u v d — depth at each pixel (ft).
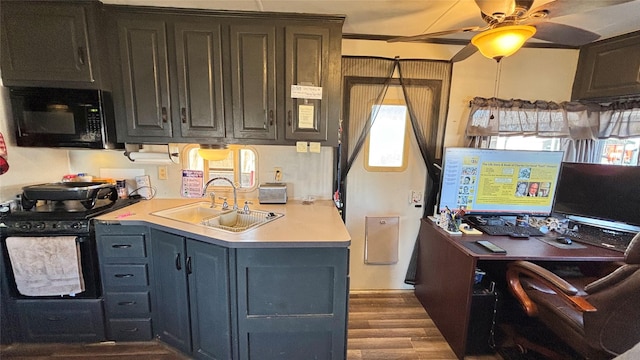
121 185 7.66
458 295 6.31
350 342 6.77
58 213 6.16
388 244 8.73
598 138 7.72
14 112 6.23
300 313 5.41
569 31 4.93
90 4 5.98
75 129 6.31
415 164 8.46
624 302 3.92
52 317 6.25
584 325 4.40
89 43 6.07
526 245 6.32
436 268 7.40
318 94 6.55
